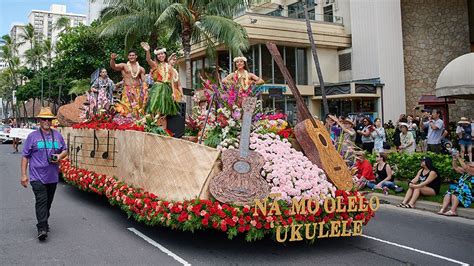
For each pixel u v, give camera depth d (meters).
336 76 26.56
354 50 25.81
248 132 6.27
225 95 6.74
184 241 6.28
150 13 17.48
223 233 6.73
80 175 8.71
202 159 5.78
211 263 5.32
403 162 11.68
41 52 48.75
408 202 9.55
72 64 24.59
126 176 7.13
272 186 5.74
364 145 13.97
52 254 5.68
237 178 5.66
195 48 24.55
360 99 24.84
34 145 6.37
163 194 6.02
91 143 8.77
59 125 12.24
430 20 25.53
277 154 6.23
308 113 7.08
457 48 24.70
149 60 8.16
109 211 8.34
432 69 25.39
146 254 5.66
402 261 5.60
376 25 24.50
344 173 6.55
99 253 5.70
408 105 25.97
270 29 23.33
